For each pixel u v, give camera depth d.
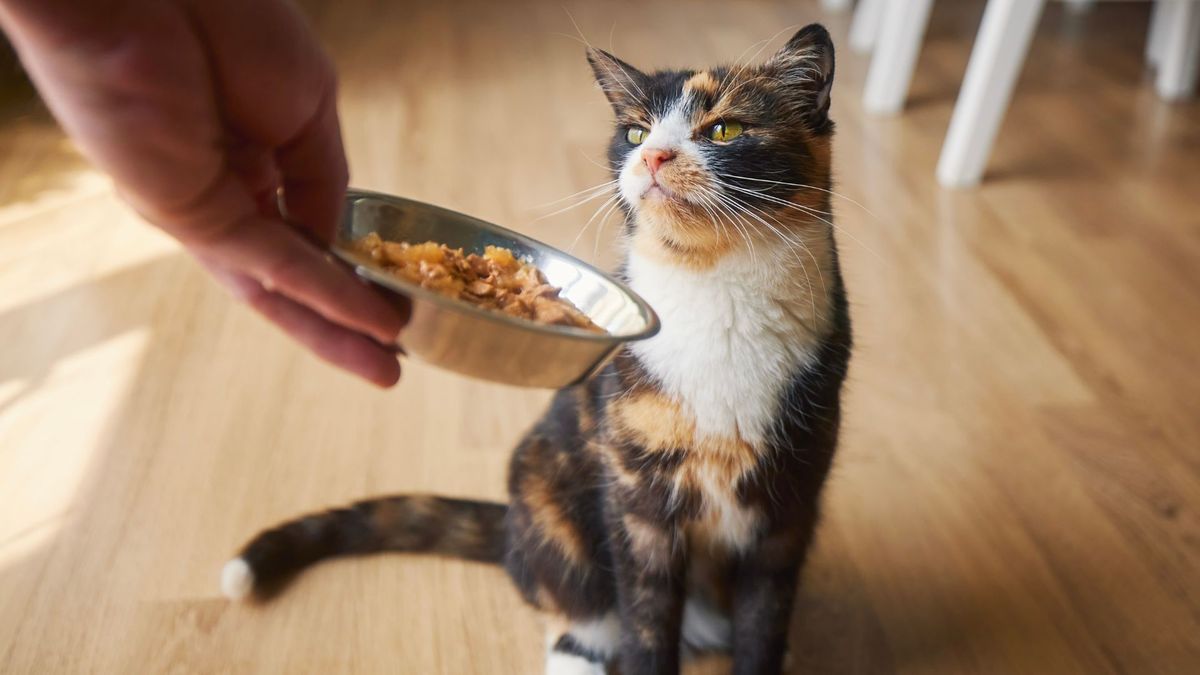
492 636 0.63
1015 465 0.77
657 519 0.57
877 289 0.97
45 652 0.60
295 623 0.63
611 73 0.60
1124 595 0.67
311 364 0.86
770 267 0.54
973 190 1.15
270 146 0.39
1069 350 0.89
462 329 0.38
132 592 0.65
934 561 0.69
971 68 1.12
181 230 0.33
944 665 0.62
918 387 0.85
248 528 0.70
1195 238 1.07
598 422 0.58
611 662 0.63
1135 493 0.74
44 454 0.75
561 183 1.14
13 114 1.20
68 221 1.04
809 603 0.66
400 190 1.11
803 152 0.56
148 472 0.74
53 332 0.88
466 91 1.36
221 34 0.34
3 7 0.28
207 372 0.84
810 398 0.55
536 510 0.61
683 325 0.55
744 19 1.61
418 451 0.77
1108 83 1.43
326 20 1.57
